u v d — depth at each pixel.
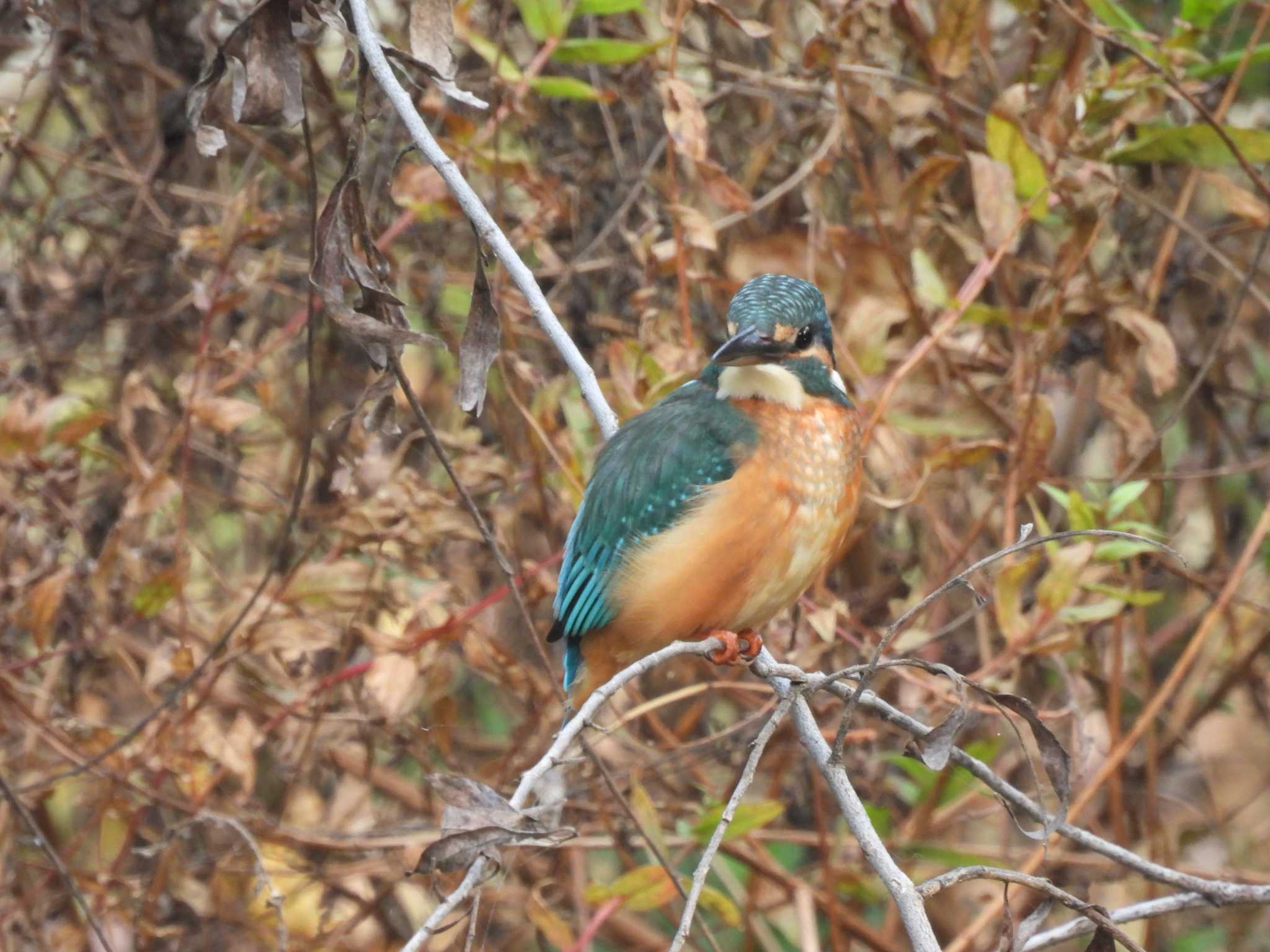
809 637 9.70
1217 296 10.91
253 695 9.59
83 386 10.87
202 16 10.20
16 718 9.41
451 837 5.05
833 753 5.73
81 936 9.51
